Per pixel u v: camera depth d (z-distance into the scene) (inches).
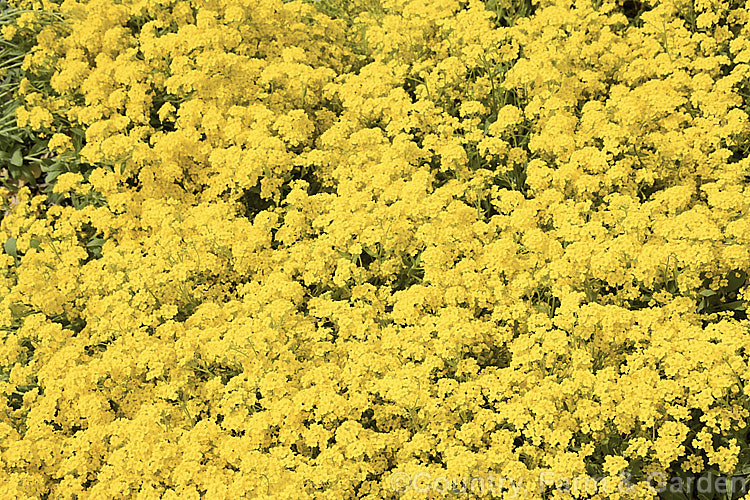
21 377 248.2
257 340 236.5
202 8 350.0
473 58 315.9
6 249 307.3
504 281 259.9
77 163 324.5
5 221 299.1
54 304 267.1
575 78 312.7
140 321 255.8
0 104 354.6
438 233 261.9
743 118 283.7
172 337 257.8
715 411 211.9
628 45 333.1
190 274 272.5
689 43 320.8
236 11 338.0
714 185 264.4
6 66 368.5
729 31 326.6
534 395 216.2
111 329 253.9
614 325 230.7
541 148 288.5
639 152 289.9
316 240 270.8
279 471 210.5
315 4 381.4
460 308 246.2
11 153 340.5
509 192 275.0
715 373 213.9
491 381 226.4
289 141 308.5
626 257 246.8
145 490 214.1
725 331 223.6
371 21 358.9
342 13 379.2
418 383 225.9
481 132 297.9
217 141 310.3
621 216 261.6
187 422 235.5
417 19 342.0
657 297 245.1
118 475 219.9
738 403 217.0
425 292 247.0
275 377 229.6
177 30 354.0
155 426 225.9
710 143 284.2
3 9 386.3
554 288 246.5
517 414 214.4
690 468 216.5
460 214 268.7
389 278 268.8
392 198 276.2
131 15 357.4
